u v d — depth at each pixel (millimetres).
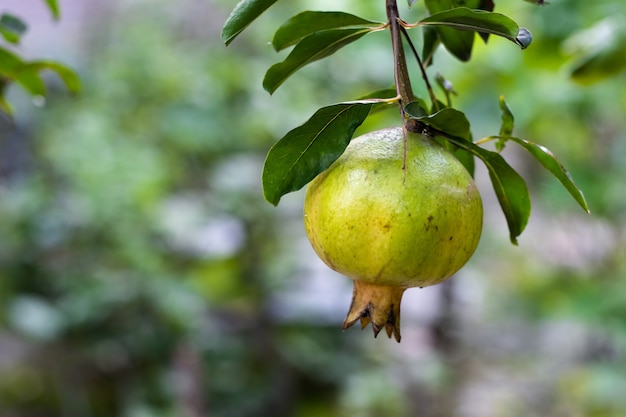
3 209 4344
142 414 3803
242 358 4461
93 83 4570
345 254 990
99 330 4133
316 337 4715
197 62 4633
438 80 1269
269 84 1133
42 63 1570
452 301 4684
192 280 4230
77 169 4062
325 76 4324
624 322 3723
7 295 4281
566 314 3844
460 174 1003
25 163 4887
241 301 4629
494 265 5367
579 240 4672
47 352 4438
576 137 4059
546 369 4703
